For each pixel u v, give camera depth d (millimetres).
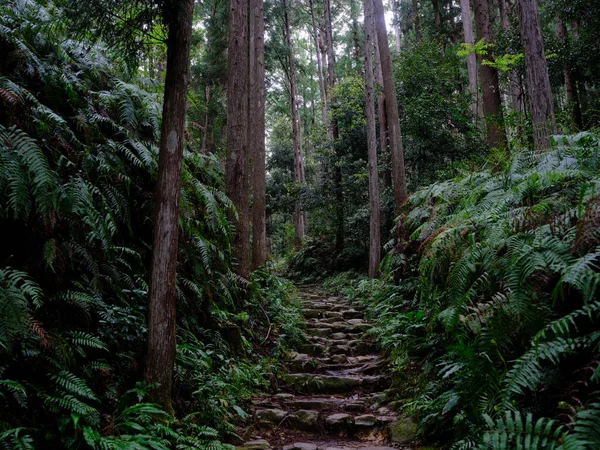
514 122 7445
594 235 2230
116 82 4562
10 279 2352
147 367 2896
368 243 13680
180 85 3100
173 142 3051
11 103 2893
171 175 3021
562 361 2309
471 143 10367
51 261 2619
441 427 3072
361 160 14023
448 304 3252
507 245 2729
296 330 6418
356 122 14242
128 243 3936
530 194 3355
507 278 2670
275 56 19844
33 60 3461
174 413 2979
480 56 9062
